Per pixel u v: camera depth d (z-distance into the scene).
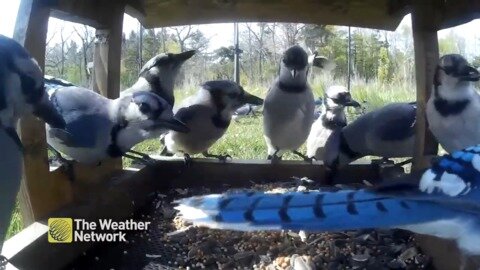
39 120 0.36
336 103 0.63
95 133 0.42
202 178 0.54
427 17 0.44
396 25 0.54
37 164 0.36
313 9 0.53
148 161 0.51
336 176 0.54
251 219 0.23
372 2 0.52
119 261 0.39
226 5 0.53
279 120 0.57
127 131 0.43
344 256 0.39
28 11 0.35
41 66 0.36
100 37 0.48
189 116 0.54
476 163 0.26
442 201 0.25
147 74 0.57
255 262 0.38
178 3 0.52
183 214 0.24
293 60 0.57
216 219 0.23
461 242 0.26
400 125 0.54
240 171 0.54
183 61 0.58
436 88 0.43
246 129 0.93
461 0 0.42
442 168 0.26
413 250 0.39
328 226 0.23
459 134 0.42
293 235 0.41
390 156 0.56
